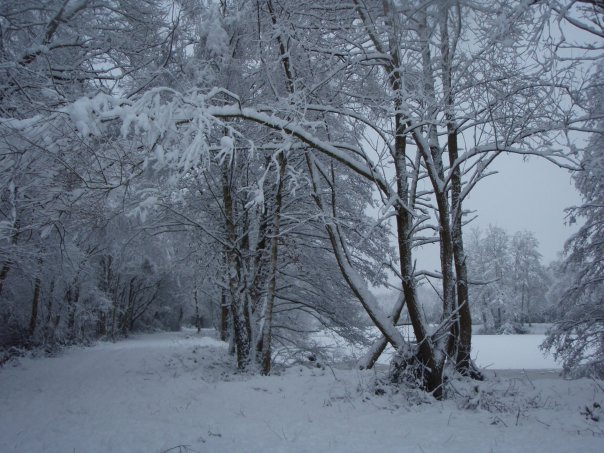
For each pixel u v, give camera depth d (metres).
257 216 15.62
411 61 8.62
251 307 14.17
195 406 7.86
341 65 9.44
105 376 12.54
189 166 6.59
